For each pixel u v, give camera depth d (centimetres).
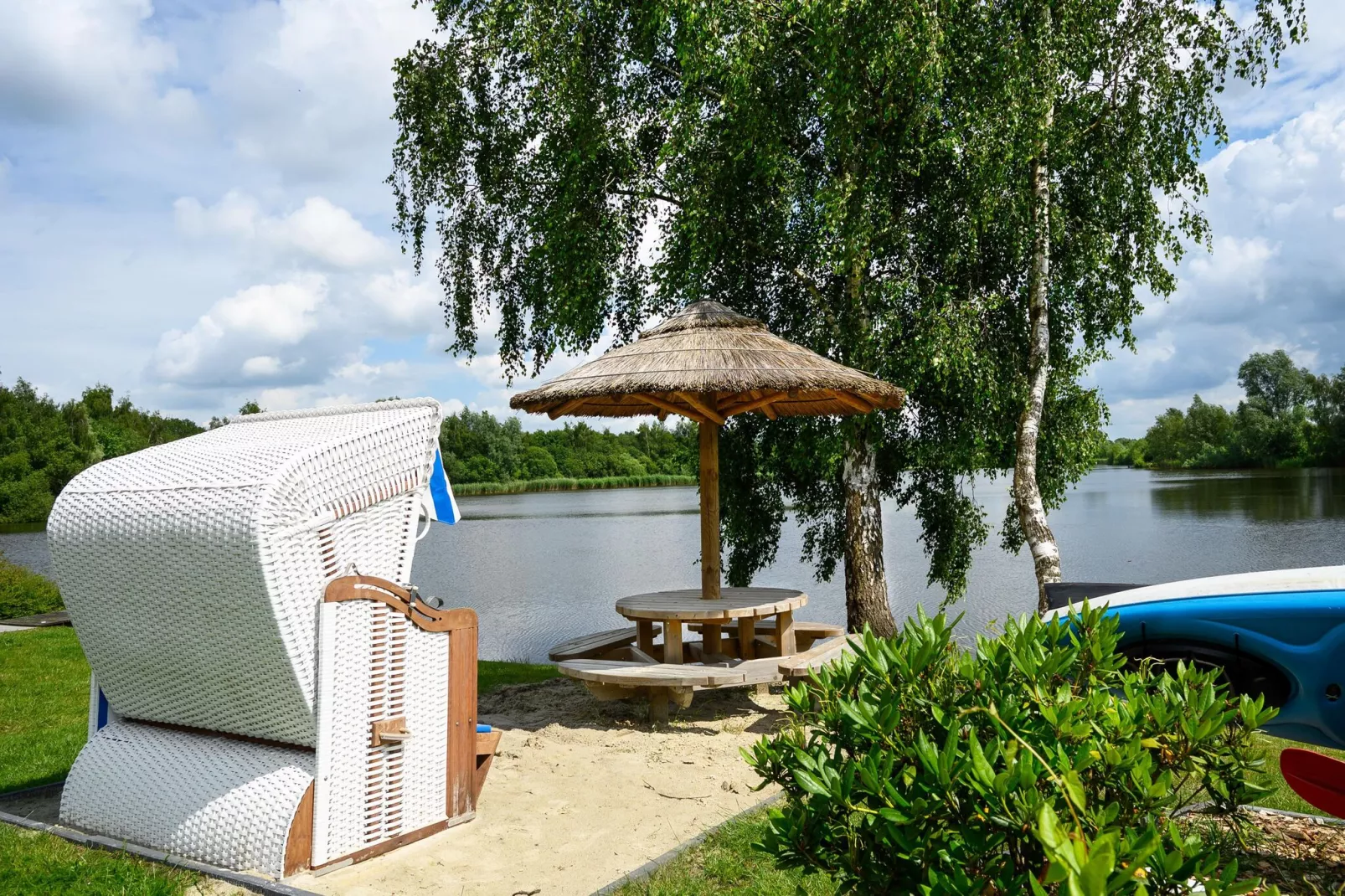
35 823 471
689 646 905
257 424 544
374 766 429
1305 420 9006
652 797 518
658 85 1294
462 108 1345
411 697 446
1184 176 1212
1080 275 1236
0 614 1712
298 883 391
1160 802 224
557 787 536
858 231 1066
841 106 1022
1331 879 347
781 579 2552
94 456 8125
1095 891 149
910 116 1071
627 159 1204
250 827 401
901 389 816
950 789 211
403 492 457
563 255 1220
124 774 457
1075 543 2961
